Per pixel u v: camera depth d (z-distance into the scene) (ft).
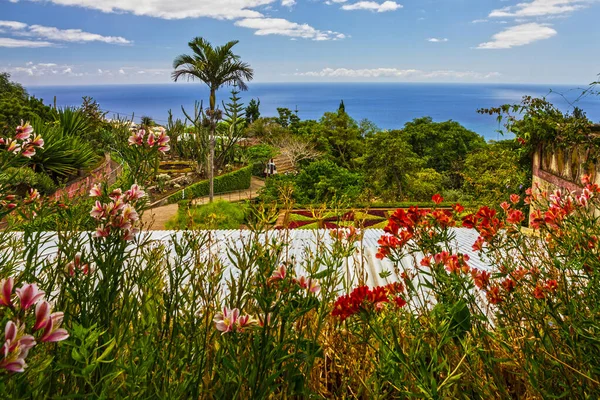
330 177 67.97
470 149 145.18
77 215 4.29
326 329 4.65
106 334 3.22
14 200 4.44
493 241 4.75
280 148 117.70
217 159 80.69
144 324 3.62
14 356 1.83
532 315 3.80
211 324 3.69
